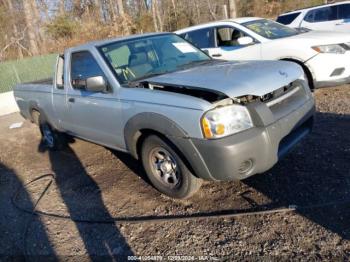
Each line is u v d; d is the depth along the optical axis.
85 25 21.00
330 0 22.39
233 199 3.48
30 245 3.30
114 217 3.54
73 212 3.76
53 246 3.23
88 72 4.24
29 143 6.73
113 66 3.97
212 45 7.55
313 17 10.84
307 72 6.35
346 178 3.49
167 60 4.30
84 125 4.51
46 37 20.91
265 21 7.54
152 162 3.68
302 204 3.20
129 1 28.53
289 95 3.37
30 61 12.48
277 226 2.98
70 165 5.14
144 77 3.90
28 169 5.32
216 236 3.00
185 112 3.04
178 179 3.48
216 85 3.08
